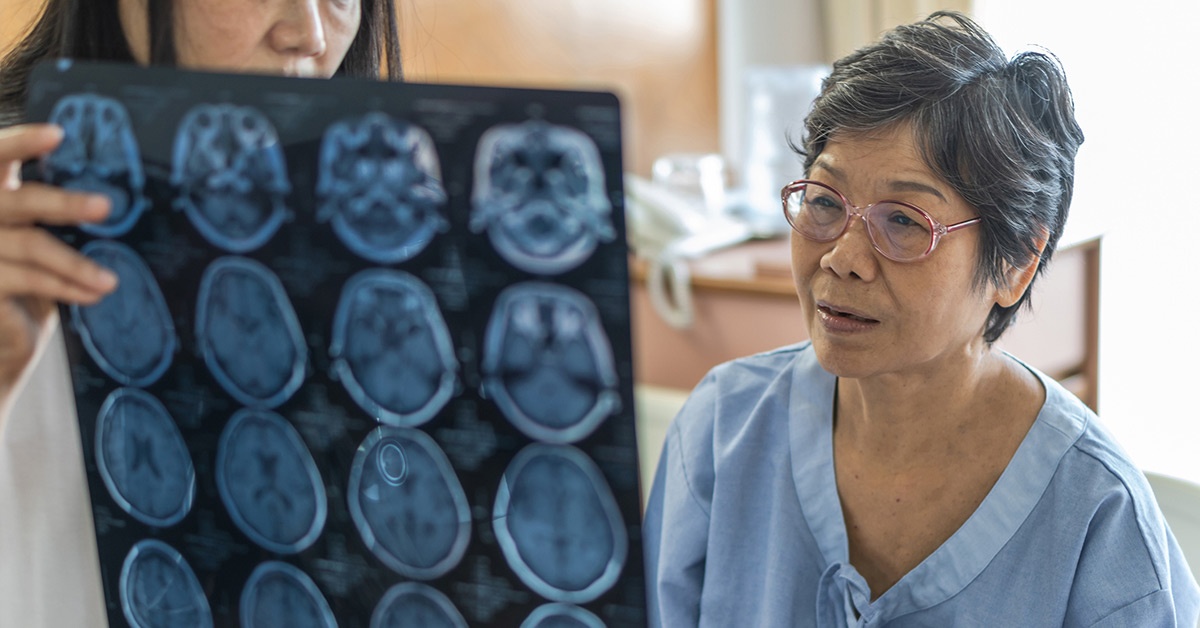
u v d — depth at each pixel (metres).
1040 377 0.97
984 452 0.93
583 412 0.62
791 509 1.00
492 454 0.65
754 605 1.01
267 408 0.70
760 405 1.04
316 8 0.89
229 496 0.73
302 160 0.65
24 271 0.72
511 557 0.66
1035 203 0.87
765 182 2.48
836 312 0.88
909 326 0.85
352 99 0.63
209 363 0.71
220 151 0.67
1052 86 0.88
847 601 0.94
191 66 0.86
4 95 0.93
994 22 2.69
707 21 2.98
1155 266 2.59
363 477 0.69
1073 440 0.92
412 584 0.69
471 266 0.62
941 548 0.92
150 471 0.75
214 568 0.76
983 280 0.87
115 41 0.89
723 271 2.23
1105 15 2.56
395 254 0.64
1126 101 2.57
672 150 2.93
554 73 2.60
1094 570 0.88
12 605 0.91
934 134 0.83
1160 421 2.63
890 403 0.93
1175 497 1.16
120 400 0.75
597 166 0.58
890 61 0.86
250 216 0.67
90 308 0.73
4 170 0.72
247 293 0.68
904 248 0.84
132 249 0.71
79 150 0.71
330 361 0.67
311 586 0.73
